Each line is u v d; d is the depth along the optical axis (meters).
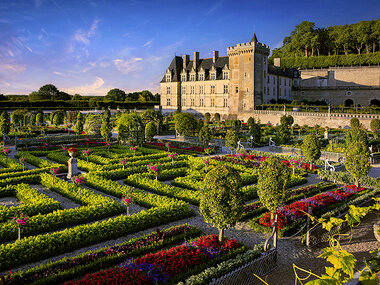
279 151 39.03
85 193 19.97
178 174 26.55
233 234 15.33
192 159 32.16
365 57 94.94
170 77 97.88
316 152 28.06
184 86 94.94
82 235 13.84
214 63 89.56
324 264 12.48
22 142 43.56
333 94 96.62
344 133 55.47
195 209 18.86
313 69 104.31
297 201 18.16
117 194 20.67
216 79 86.75
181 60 99.38
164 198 18.91
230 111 84.25
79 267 11.15
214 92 87.88
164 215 16.56
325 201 18.19
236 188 12.70
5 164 29.09
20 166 27.58
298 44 112.19
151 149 39.00
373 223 16.45
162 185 22.19
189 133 51.22
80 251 13.47
